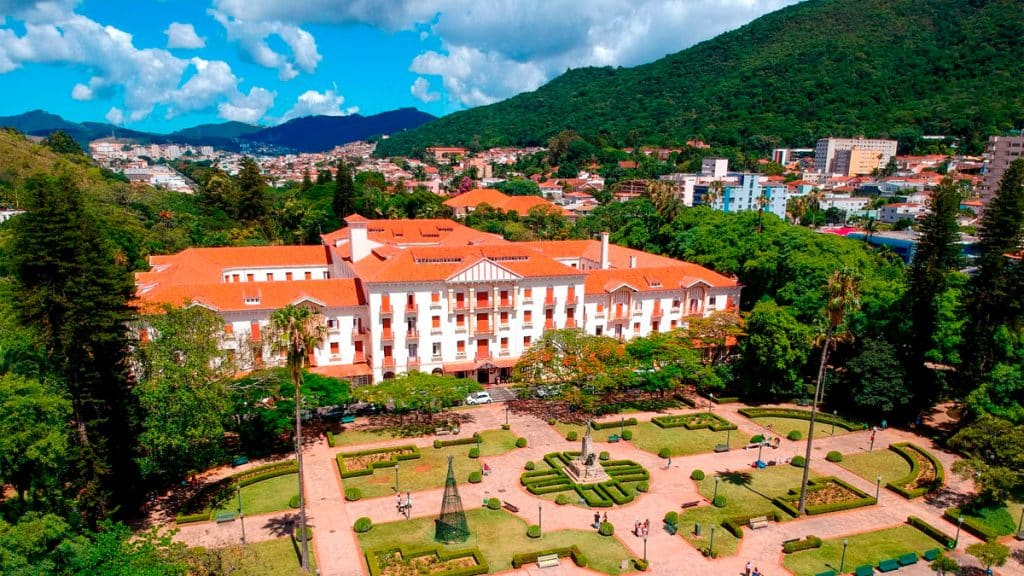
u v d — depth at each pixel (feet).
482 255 308.60
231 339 251.60
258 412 228.63
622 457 238.27
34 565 127.75
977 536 187.93
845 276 196.03
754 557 176.14
